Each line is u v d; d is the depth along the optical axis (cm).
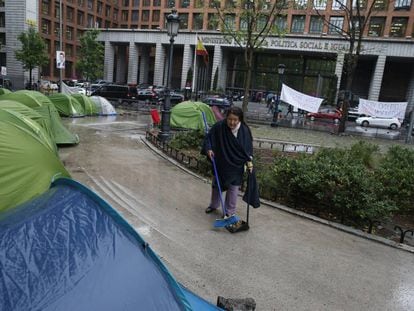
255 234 529
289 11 5028
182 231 517
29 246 176
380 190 647
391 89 5188
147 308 187
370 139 2127
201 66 5541
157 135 1320
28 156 493
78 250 184
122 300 177
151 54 6700
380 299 386
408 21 4653
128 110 2700
